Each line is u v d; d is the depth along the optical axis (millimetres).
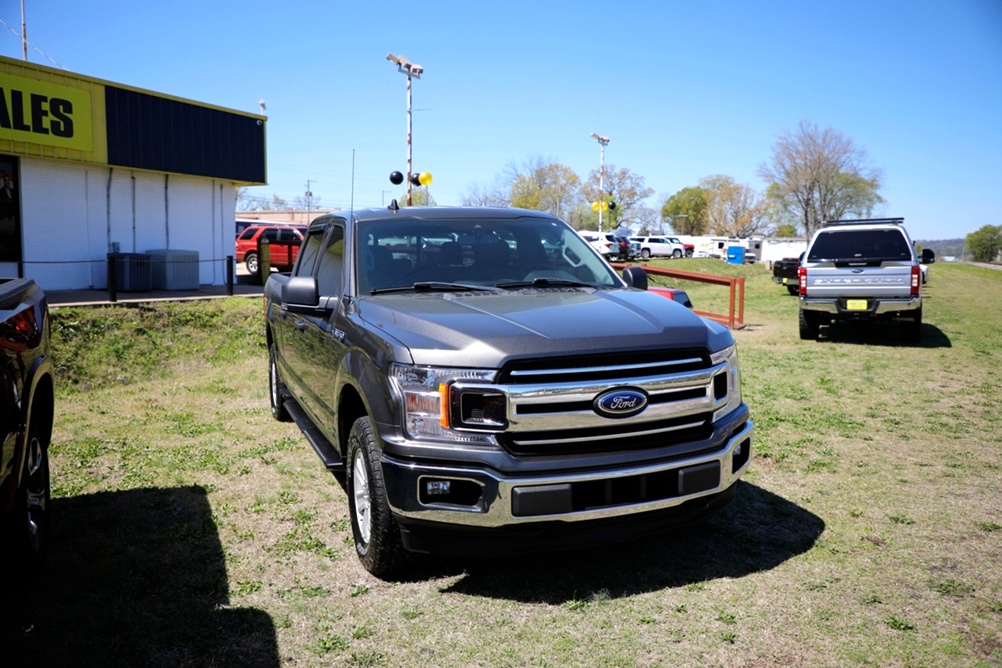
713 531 4430
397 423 3484
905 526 4504
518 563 4031
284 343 6297
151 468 5766
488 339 3449
